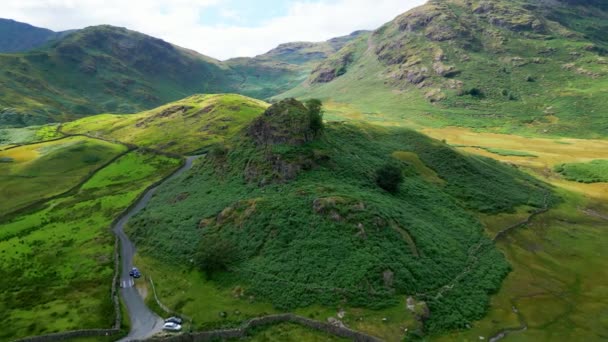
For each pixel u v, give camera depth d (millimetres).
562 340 53500
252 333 52125
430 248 68000
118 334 55062
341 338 50375
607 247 82875
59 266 77312
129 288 67312
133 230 89500
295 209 71875
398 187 88812
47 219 104312
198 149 163625
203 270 66438
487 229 86750
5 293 68562
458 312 56719
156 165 145125
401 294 56812
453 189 102188
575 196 112375
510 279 68750
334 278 58531
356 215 68375
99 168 146750
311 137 93500
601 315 59438
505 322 56562
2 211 111750
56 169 144625
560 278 70312
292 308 55344
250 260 65625
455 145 167875
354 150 104312
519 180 117188
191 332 52969
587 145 164625
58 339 54750
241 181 89875
